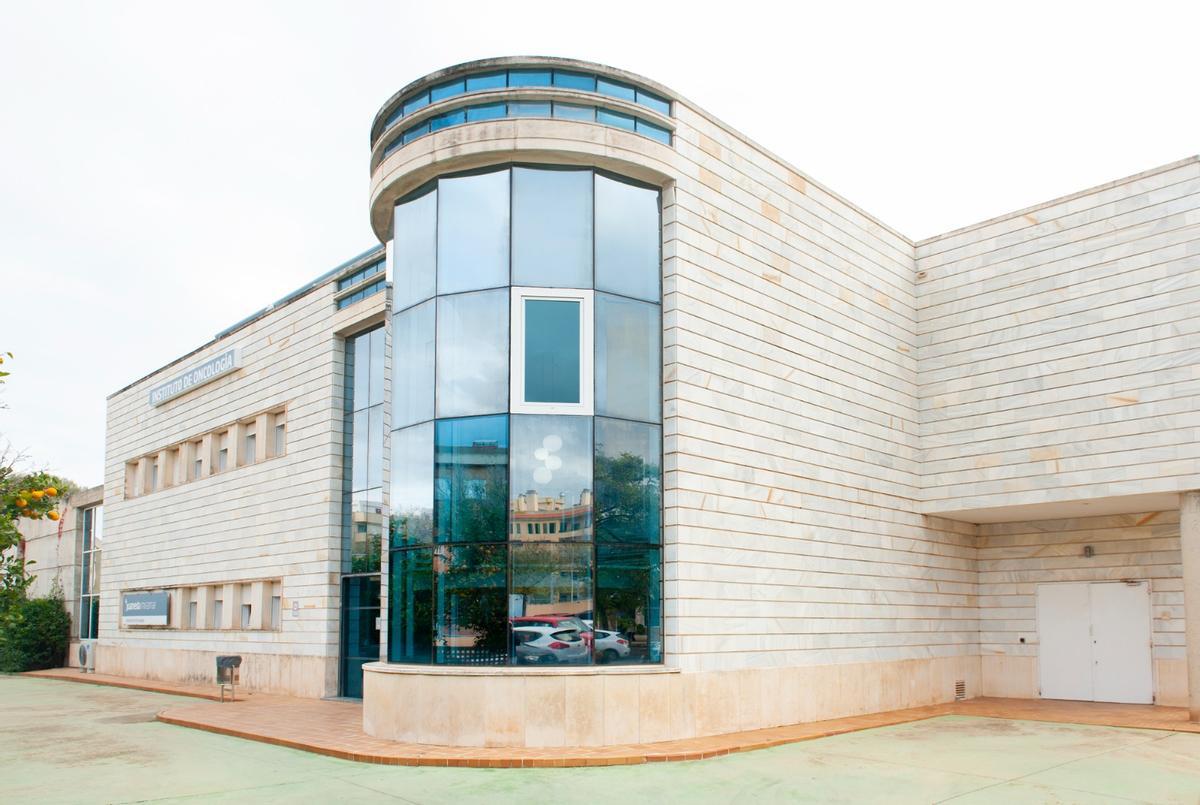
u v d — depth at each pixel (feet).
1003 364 60.39
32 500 21.93
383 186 48.78
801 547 52.08
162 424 92.27
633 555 44.11
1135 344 54.54
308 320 72.02
